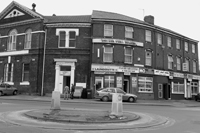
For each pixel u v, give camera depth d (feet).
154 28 101.04
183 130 29.30
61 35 91.09
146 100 89.56
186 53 117.29
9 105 53.47
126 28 93.81
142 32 97.14
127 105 67.36
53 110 41.88
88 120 32.30
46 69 88.74
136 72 91.86
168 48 107.34
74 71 87.51
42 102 65.36
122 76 88.99
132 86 90.94
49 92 87.10
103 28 90.22
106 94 75.36
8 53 96.84
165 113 48.98
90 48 88.74
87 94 82.84
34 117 33.88
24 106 52.13
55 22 90.22
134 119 35.70
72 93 79.15
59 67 88.33
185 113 50.60
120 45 91.04
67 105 57.72
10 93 87.40
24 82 90.84
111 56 89.61
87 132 26.35
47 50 89.71
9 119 32.99
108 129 28.53
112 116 36.47
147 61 97.81
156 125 32.94
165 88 104.01
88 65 88.07
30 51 91.76
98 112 40.96
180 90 110.32
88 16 105.50
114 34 90.89
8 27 99.35
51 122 31.58
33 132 25.26
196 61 123.34
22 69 93.04
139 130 28.81
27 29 95.61
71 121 31.55
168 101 92.89
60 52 89.10
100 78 87.51
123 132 27.17
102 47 88.89
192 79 118.42
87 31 90.48
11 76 94.68
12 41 98.12
